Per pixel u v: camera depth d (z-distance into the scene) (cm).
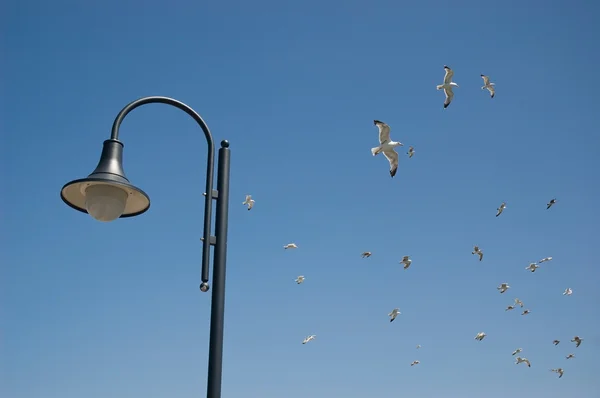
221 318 805
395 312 2947
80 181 807
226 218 852
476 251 3125
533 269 3288
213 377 779
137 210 896
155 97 867
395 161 1437
